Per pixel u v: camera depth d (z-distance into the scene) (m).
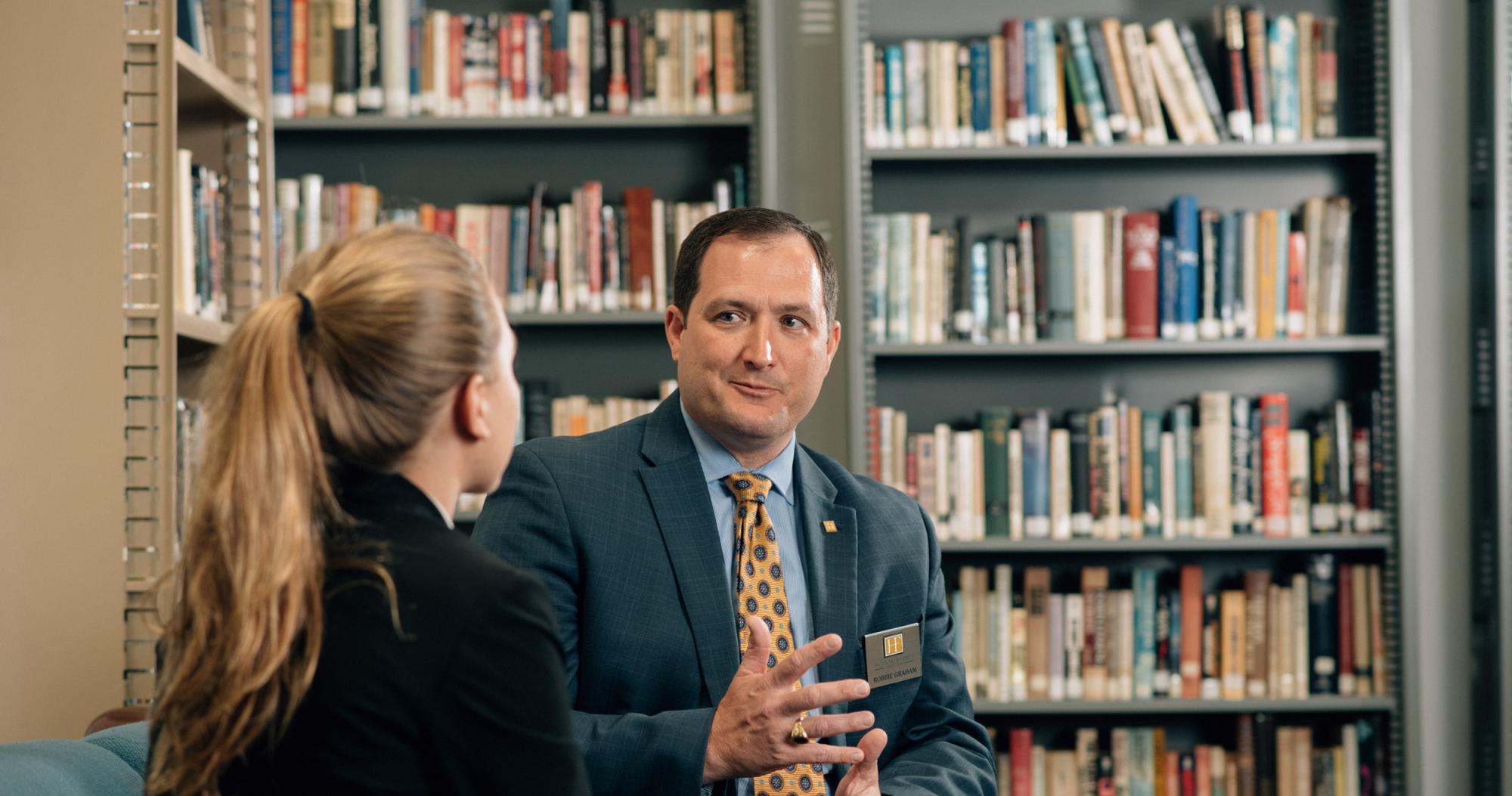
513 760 0.93
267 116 2.93
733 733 1.35
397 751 0.92
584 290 3.12
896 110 3.17
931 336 3.16
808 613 1.63
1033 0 3.38
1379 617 3.13
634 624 1.54
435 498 1.04
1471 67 3.27
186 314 2.32
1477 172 3.25
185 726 0.93
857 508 1.72
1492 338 3.18
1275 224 3.16
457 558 0.98
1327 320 3.17
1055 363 3.36
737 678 1.38
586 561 1.55
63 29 2.21
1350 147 3.14
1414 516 3.08
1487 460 3.22
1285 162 3.35
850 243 3.09
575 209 3.13
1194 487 3.16
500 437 1.08
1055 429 3.28
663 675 1.54
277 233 3.02
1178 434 3.14
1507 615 3.11
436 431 1.03
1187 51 3.17
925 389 3.36
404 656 0.93
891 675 1.64
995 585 3.19
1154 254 3.15
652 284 3.14
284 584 0.92
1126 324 3.17
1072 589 3.29
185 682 0.93
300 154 3.30
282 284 1.06
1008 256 3.16
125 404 2.20
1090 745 3.15
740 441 1.62
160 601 2.19
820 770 1.58
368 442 0.99
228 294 2.82
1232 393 3.35
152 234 2.24
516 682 0.94
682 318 1.66
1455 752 3.23
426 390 1.00
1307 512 3.16
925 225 3.15
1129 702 3.09
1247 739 3.12
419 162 3.32
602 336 3.33
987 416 3.15
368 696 0.92
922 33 3.39
